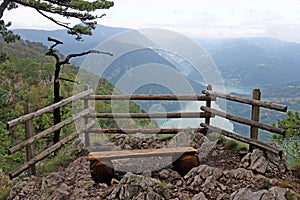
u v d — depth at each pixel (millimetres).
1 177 5312
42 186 4211
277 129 4238
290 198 3145
